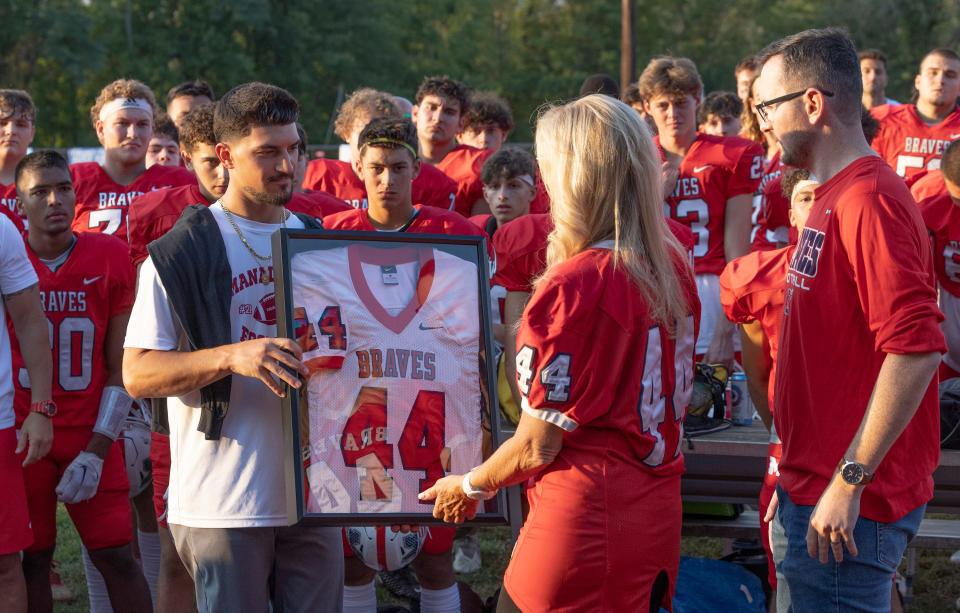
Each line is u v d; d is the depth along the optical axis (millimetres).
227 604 3051
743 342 3846
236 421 3041
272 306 3115
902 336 2447
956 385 4105
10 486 3678
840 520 2502
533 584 2604
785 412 2760
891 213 2510
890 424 2455
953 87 7191
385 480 2900
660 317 2582
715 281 5758
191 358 2875
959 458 3867
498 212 5137
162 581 3914
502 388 4297
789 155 2729
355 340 2930
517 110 50500
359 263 2977
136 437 4449
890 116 7438
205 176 4277
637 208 2578
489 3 51344
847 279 2598
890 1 40344
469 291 3021
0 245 3762
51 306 4305
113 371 4320
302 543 3189
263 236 3145
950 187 4539
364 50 44875
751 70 7680
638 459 2613
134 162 5559
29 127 5262
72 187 4434
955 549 4113
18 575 3725
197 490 3064
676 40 50938
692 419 4105
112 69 41875
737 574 4215
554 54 50531
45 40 38000
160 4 42094
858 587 2627
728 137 5801
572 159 2580
